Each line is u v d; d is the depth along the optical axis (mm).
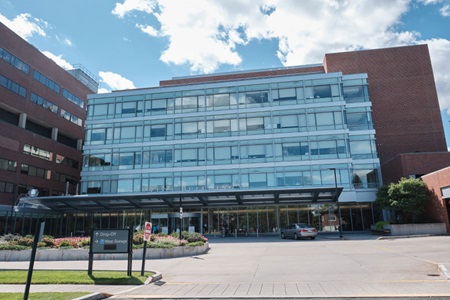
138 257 17375
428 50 45094
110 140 41969
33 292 8789
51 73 50562
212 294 8703
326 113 38656
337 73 39531
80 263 15672
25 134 44594
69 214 41906
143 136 41469
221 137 39750
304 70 49594
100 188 40688
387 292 8117
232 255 18125
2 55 41312
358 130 38844
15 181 42156
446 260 13141
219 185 38344
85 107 59094
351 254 16391
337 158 37188
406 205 29453
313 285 9391
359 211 36562
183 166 39562
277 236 34875
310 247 20891
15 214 38375
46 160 48250
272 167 37938
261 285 9703
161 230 37250
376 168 37562
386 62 45156
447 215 27516
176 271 13117
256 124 39594
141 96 42750
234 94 41062
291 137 38469
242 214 37531
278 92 40219
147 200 36312
